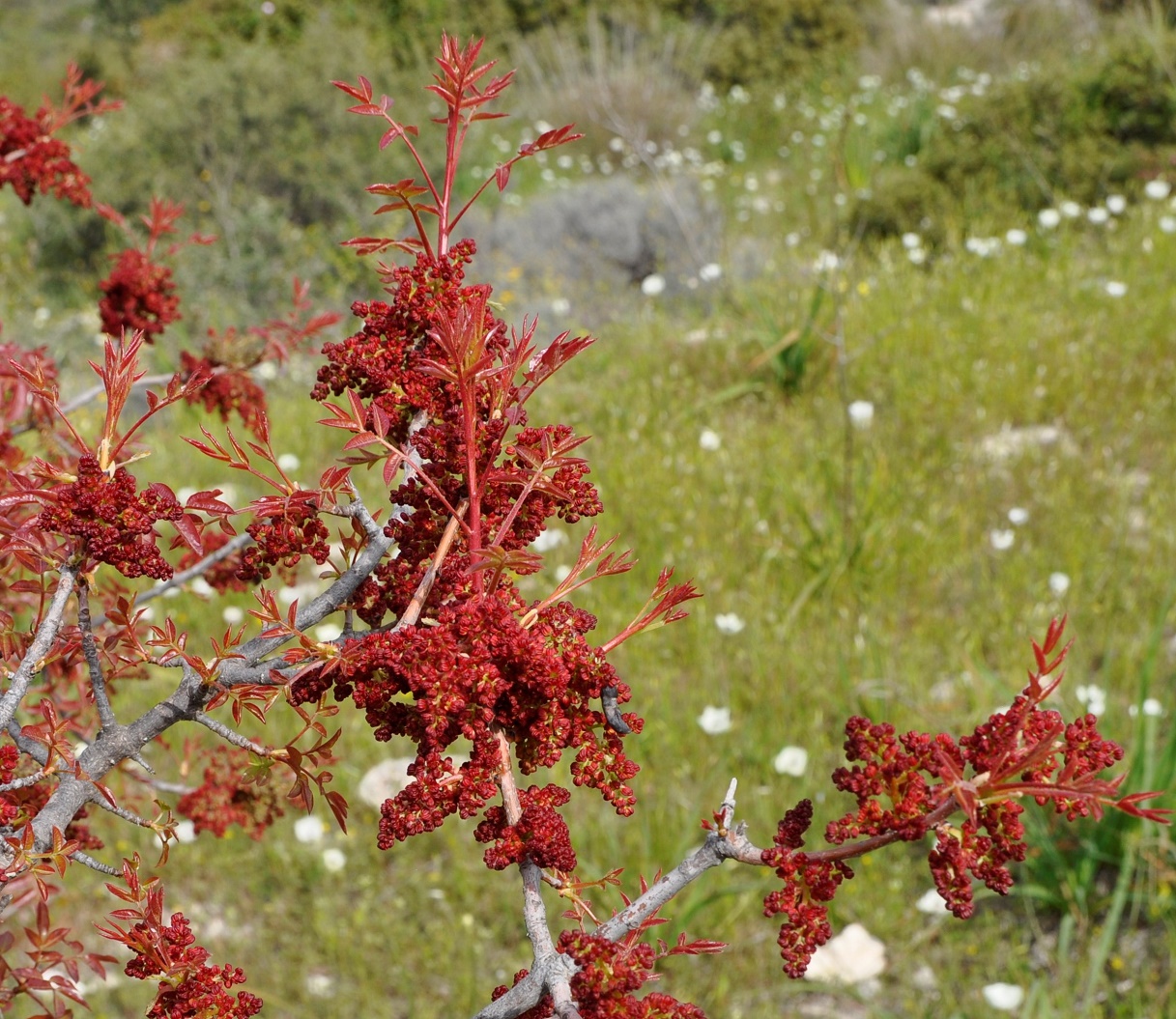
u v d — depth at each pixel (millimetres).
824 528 4855
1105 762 956
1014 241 7305
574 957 905
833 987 3244
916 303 7102
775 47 15172
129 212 9844
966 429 5785
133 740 1049
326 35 11703
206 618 4723
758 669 4270
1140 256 7387
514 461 1125
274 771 2230
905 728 3926
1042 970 3271
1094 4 14570
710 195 10227
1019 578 4672
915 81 13195
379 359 1173
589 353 7238
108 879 3713
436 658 979
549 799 1030
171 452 6270
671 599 1076
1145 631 4266
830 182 10102
